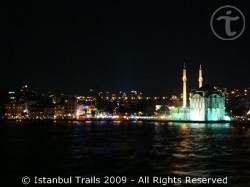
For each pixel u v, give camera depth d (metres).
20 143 122.50
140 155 91.69
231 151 99.88
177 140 137.00
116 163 78.31
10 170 69.62
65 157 87.44
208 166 74.69
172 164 77.12
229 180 61.28
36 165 75.31
